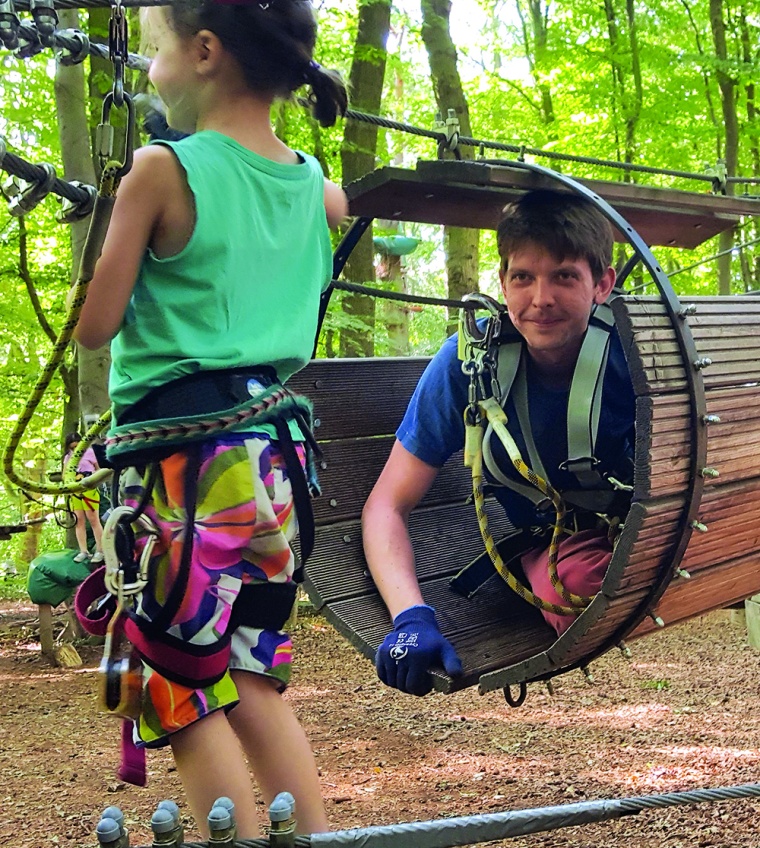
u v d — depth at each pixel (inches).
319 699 258.4
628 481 93.6
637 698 240.8
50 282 389.1
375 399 113.3
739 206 110.7
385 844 51.8
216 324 68.4
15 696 272.5
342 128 406.9
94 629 72.0
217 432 66.8
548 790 177.2
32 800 184.1
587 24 522.6
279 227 72.2
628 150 508.1
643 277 460.8
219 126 72.8
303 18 73.4
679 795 58.0
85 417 119.6
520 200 90.0
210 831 50.1
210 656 65.7
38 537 634.8
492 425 90.7
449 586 104.3
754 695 235.3
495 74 586.6
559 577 90.3
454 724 228.7
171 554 65.8
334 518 105.4
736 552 83.4
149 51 73.9
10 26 52.7
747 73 441.7
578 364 88.4
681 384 72.5
